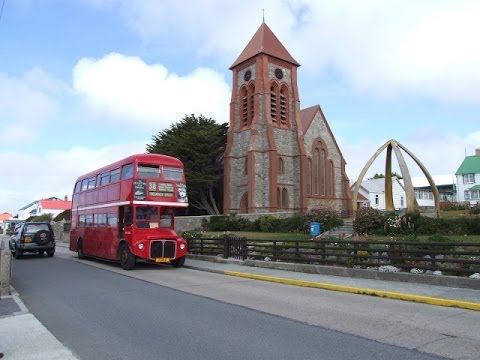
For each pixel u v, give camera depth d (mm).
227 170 53188
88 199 25531
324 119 58656
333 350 6793
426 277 13062
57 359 6609
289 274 16125
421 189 87438
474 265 13391
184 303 10992
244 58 54312
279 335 7734
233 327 8375
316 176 56312
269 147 50312
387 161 34062
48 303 11281
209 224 45188
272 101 53375
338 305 10562
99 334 8047
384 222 30156
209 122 57844
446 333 7789
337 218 38125
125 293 12734
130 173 20219
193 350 6930
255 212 49125
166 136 55969
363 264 15500
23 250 26406
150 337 7766
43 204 112500
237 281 15383
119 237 20453
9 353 6926
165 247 19766
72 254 30328
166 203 20344
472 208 41219
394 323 8602
